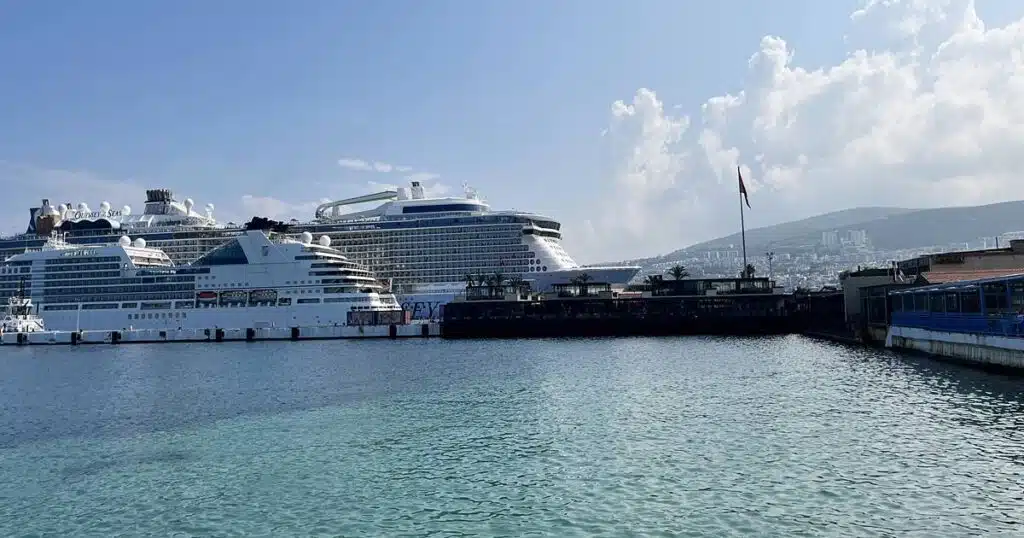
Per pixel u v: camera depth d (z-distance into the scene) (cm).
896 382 5628
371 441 4084
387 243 16550
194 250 17288
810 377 6134
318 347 11550
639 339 11969
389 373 7281
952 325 6881
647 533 2498
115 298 14888
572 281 14712
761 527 2505
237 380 7075
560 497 2934
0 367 9281
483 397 5519
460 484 3172
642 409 4759
